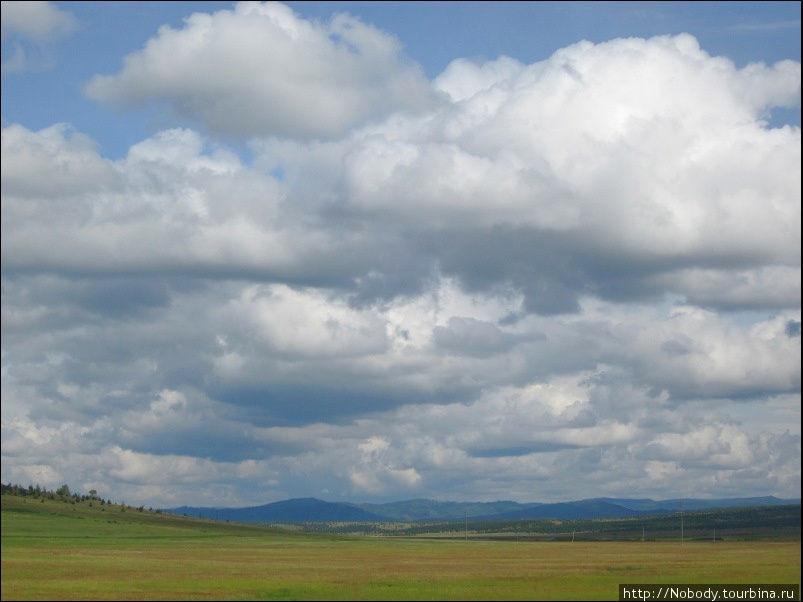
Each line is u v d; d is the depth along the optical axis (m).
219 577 155.38
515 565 196.62
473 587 135.12
